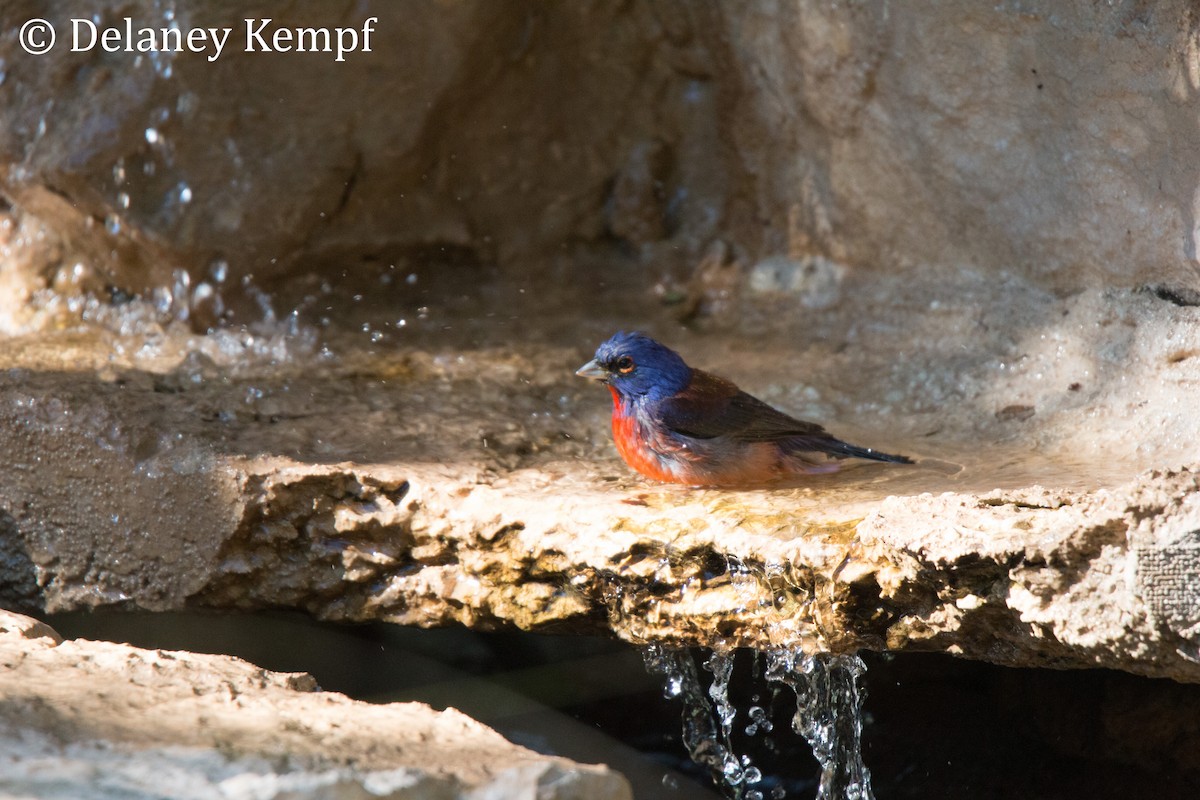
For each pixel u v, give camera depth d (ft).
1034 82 36.24
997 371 36.96
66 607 32.35
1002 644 23.70
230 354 41.29
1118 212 34.73
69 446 31.68
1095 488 28.04
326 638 33.60
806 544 25.66
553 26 46.85
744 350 42.60
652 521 27.73
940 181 40.32
